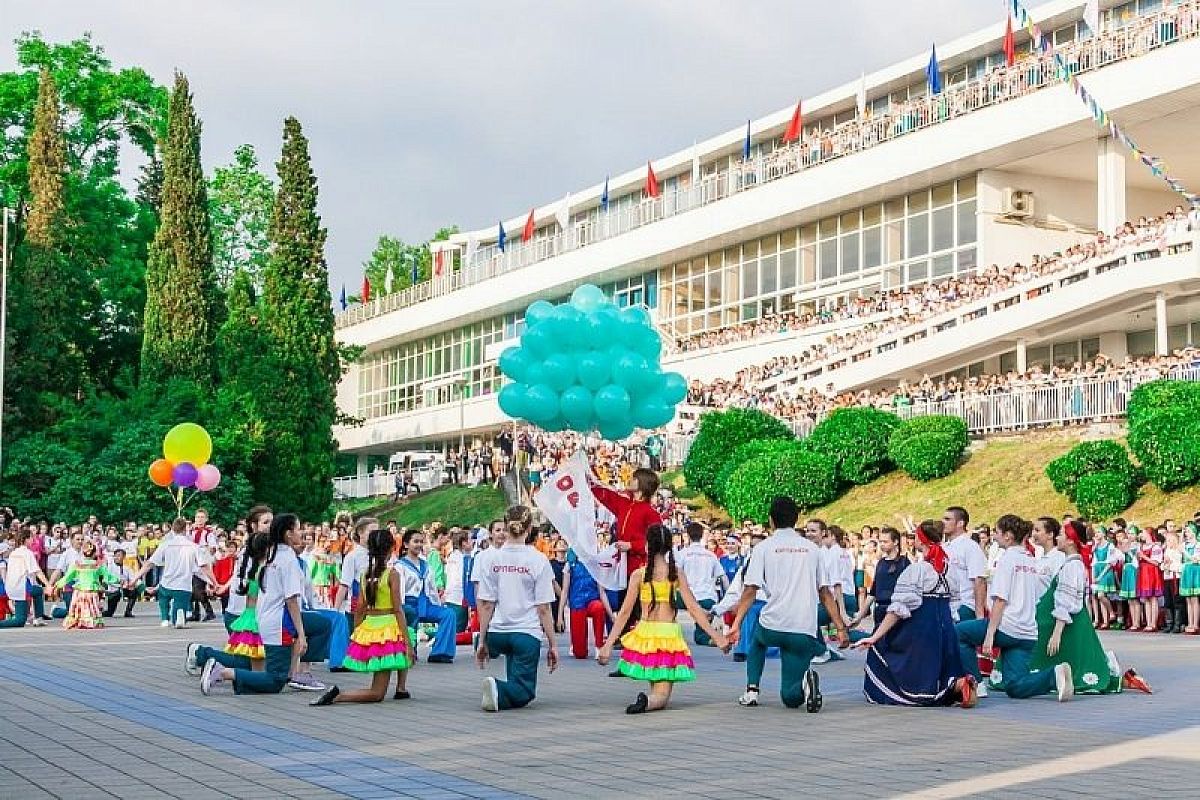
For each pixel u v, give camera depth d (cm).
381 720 1188
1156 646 2030
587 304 1981
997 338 3816
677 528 3256
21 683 1506
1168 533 2359
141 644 2106
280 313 4716
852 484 3562
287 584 1403
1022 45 4534
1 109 5253
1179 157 4222
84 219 5325
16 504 4247
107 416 4456
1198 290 3412
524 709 1274
